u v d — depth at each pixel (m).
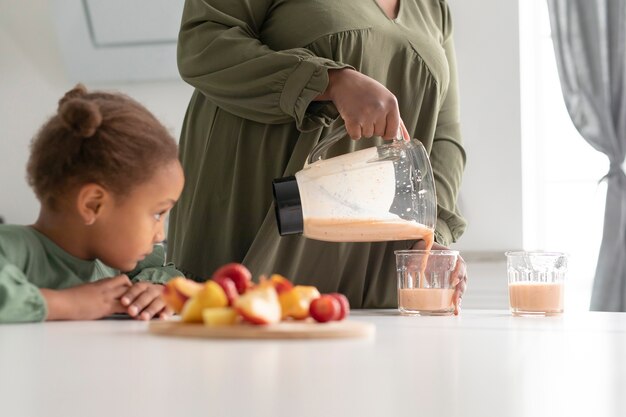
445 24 1.59
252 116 1.36
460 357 0.58
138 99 3.02
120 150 1.02
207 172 1.41
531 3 3.00
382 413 0.36
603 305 2.56
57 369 0.49
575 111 2.75
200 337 0.71
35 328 0.83
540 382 0.46
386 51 1.41
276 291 0.81
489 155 2.86
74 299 0.97
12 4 3.09
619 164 2.69
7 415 0.35
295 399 0.38
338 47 1.36
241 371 0.48
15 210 3.09
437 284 1.17
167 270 1.28
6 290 0.90
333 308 0.78
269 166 1.38
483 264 2.86
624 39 2.74
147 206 1.07
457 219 1.47
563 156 3.00
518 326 0.95
